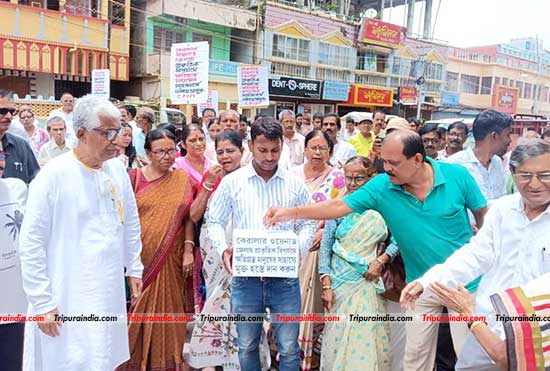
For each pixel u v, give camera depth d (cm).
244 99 829
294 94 2205
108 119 235
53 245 238
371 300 309
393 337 323
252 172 279
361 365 299
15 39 1520
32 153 339
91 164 247
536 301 158
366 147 703
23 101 1433
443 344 303
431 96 2961
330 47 2389
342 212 270
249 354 283
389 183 268
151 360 321
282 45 2198
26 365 245
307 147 349
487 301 219
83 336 243
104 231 250
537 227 205
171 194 326
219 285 319
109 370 254
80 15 1652
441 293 193
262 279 271
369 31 2491
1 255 260
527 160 191
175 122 1431
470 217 313
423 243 267
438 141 428
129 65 1931
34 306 229
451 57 3130
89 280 243
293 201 284
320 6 2498
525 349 154
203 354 325
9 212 263
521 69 3538
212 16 1950
